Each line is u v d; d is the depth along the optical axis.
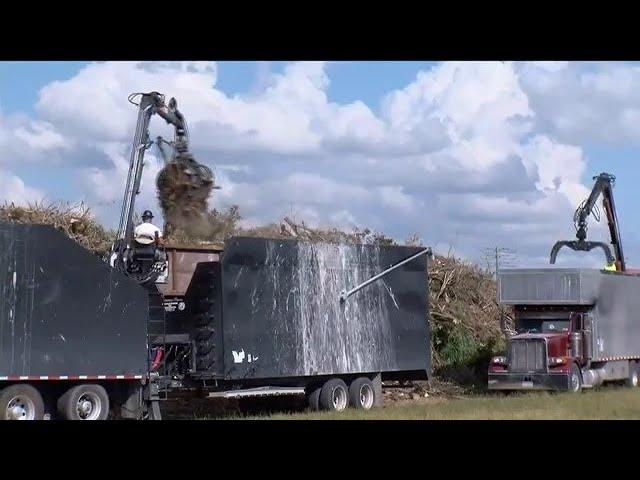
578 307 31.16
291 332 23.33
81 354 19.14
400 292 26.52
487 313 37.75
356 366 24.89
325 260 24.44
